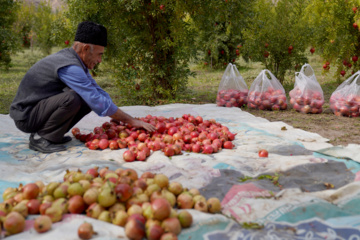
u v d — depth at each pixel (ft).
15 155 13.32
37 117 13.35
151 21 26.78
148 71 28.04
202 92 33.01
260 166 11.64
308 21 36.29
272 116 21.83
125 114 14.24
